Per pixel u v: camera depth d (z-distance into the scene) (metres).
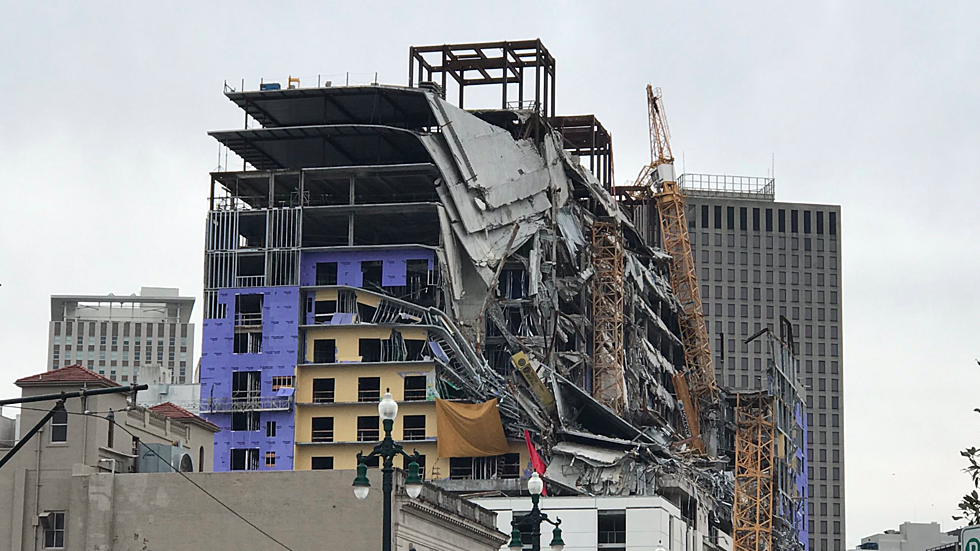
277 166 173.75
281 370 161.50
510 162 165.50
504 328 161.38
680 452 170.75
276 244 164.25
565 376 164.00
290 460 159.25
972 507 37.44
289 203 167.75
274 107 163.88
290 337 162.00
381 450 44.22
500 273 164.12
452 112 160.12
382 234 173.12
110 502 83.38
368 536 79.50
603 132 195.50
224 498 82.06
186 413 108.56
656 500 132.25
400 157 170.25
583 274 170.75
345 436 159.00
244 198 174.62
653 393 185.75
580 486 152.50
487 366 157.88
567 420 160.50
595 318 172.88
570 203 175.88
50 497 84.56
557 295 167.00
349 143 165.50
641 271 190.25
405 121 169.25
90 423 90.25
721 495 177.12
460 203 159.88
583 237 174.62
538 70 171.75
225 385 162.50
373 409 158.88
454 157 159.50
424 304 164.50
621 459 152.25
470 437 154.38
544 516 54.78
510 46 171.00
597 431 164.75
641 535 131.75
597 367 170.75
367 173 162.62
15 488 84.88
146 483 83.38
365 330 161.12
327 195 172.25
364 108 164.75
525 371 155.75
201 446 108.31
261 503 81.44
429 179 164.25
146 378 173.50
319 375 161.12
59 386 91.44
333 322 162.12
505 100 174.12
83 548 83.06
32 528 84.12
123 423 94.94
